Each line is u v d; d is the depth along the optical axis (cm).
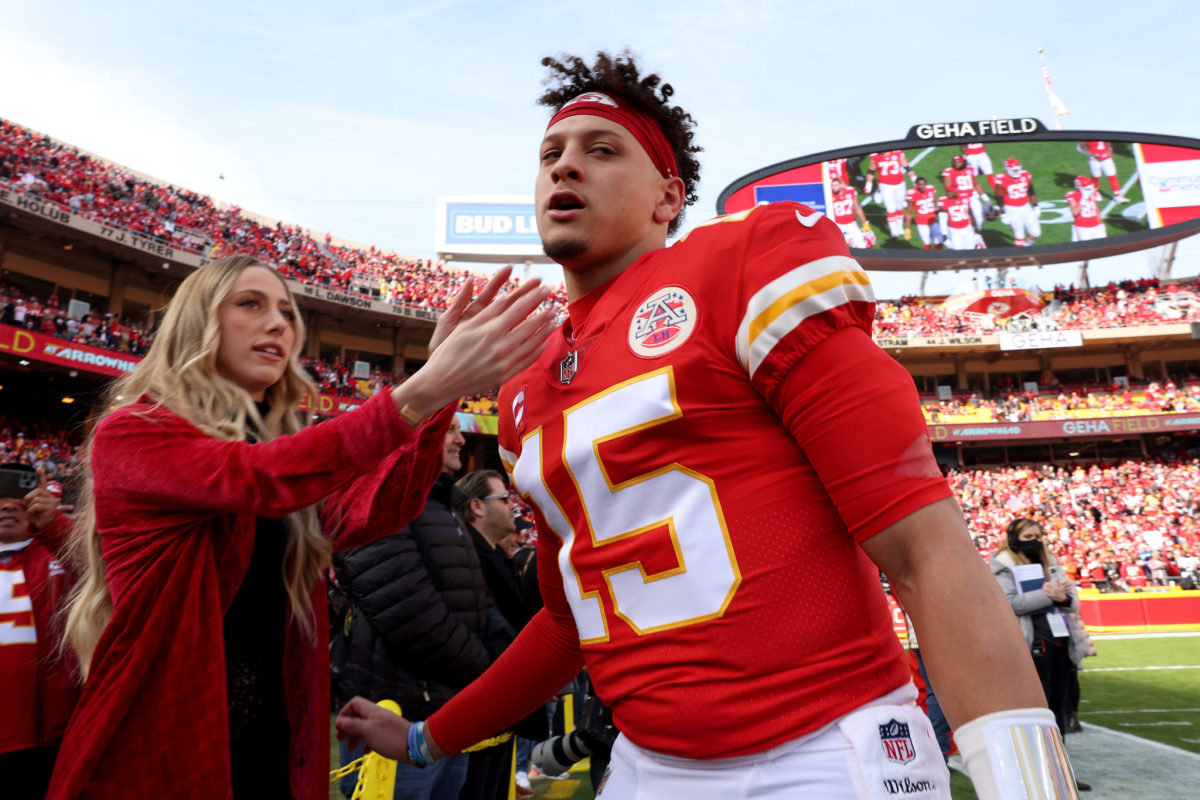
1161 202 2611
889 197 2716
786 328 77
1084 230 2630
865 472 72
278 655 150
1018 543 470
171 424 125
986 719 62
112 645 121
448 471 292
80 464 151
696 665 80
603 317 99
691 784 81
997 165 2719
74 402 2247
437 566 257
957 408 3044
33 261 2166
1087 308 3162
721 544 80
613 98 115
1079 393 3059
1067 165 2695
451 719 133
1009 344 3005
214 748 121
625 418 87
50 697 249
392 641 236
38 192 2109
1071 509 2467
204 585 129
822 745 75
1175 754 505
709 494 82
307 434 112
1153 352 3147
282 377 170
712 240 89
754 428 83
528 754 466
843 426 74
